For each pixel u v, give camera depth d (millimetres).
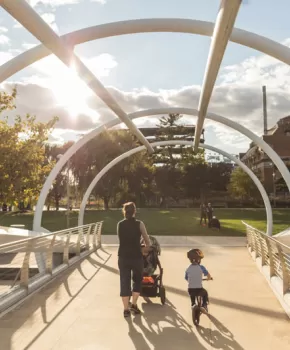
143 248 6883
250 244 15023
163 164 70562
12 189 18281
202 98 8086
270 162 74562
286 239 12898
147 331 5363
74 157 50062
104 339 5023
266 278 9125
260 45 6887
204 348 4730
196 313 5598
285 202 67500
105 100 8250
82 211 19375
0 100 18406
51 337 5074
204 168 67375
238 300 7191
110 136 50406
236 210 48062
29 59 7184
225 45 4938
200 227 28797
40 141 19188
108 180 50719
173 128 69688
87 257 13242
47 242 12602
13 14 4465
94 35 7438
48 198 59094
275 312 6359
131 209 6320
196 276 5789
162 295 6855
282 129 79312
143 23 7496
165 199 68688
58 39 5277
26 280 7336
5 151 18016
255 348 4734
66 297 7262
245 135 13703
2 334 5160
